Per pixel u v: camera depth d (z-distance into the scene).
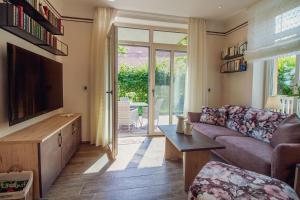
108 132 3.72
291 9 2.79
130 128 4.65
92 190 2.13
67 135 2.75
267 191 1.42
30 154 1.90
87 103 3.83
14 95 1.94
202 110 3.93
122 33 4.14
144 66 4.38
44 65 2.61
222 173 1.68
